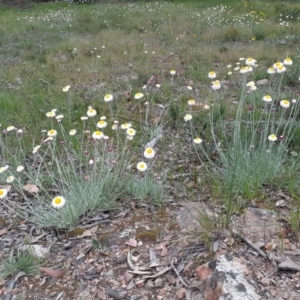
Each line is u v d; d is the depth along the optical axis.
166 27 3.51
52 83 2.25
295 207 0.97
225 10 4.10
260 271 0.79
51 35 3.60
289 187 1.03
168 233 0.94
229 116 1.58
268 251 0.83
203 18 3.80
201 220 0.94
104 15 4.34
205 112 1.60
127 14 4.30
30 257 0.89
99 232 0.97
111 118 1.59
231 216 0.95
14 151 1.43
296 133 1.31
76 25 3.96
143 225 0.98
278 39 3.01
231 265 0.80
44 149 1.43
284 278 0.77
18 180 1.15
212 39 3.10
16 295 0.82
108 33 3.48
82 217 1.03
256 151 1.18
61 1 6.16
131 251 0.90
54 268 0.87
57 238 0.97
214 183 1.08
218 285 0.75
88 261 0.88
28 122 1.68
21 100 1.94
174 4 4.85
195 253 0.86
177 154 1.34
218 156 1.29
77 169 1.27
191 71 2.28
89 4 5.62
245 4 4.25
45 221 1.01
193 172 1.21
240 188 1.04
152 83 2.15
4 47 3.27
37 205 1.08
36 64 2.66
